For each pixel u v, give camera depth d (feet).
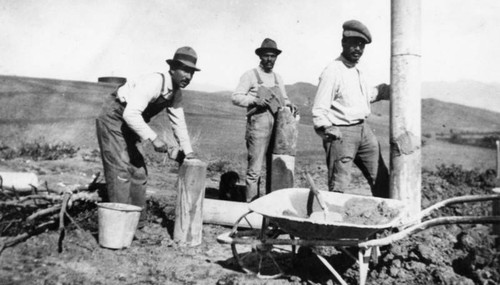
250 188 20.31
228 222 19.03
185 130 18.04
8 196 16.87
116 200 16.76
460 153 41.29
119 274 13.15
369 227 11.12
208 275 13.48
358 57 15.94
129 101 16.01
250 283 12.77
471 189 27.96
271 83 20.97
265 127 20.07
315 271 13.91
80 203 17.56
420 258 13.67
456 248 14.52
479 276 12.45
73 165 32.30
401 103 15.29
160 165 36.73
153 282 12.72
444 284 12.25
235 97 20.24
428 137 47.50
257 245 13.20
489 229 16.67
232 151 40.47
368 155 16.29
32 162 32.35
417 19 15.25
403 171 15.33
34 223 15.93
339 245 11.72
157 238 16.98
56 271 12.97
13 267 13.01
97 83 48.93
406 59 15.23
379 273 13.19
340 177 15.87
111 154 16.56
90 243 15.49
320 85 15.75
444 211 22.15
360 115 15.80
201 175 16.46
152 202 20.90
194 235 16.43
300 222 11.54
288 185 20.36
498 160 25.64
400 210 12.74
